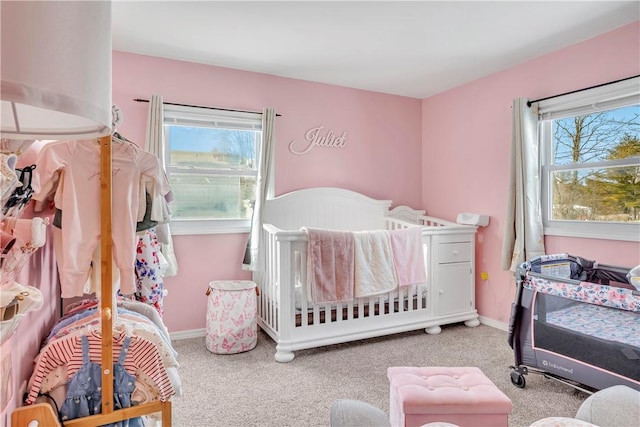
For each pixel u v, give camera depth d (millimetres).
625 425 1086
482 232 3361
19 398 1106
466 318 3236
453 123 3654
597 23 2354
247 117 3143
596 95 2506
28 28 524
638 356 1690
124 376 1191
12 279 892
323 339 2652
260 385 2166
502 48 2730
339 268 2664
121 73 2766
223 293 2682
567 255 2396
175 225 2961
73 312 1538
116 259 1295
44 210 1358
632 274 1939
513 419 1816
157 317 1636
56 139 738
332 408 1158
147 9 2168
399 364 2451
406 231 2936
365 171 3730
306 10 2186
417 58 2918
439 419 1340
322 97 3498
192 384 2176
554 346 1998
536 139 2865
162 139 2812
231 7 2150
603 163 2562
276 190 3305
